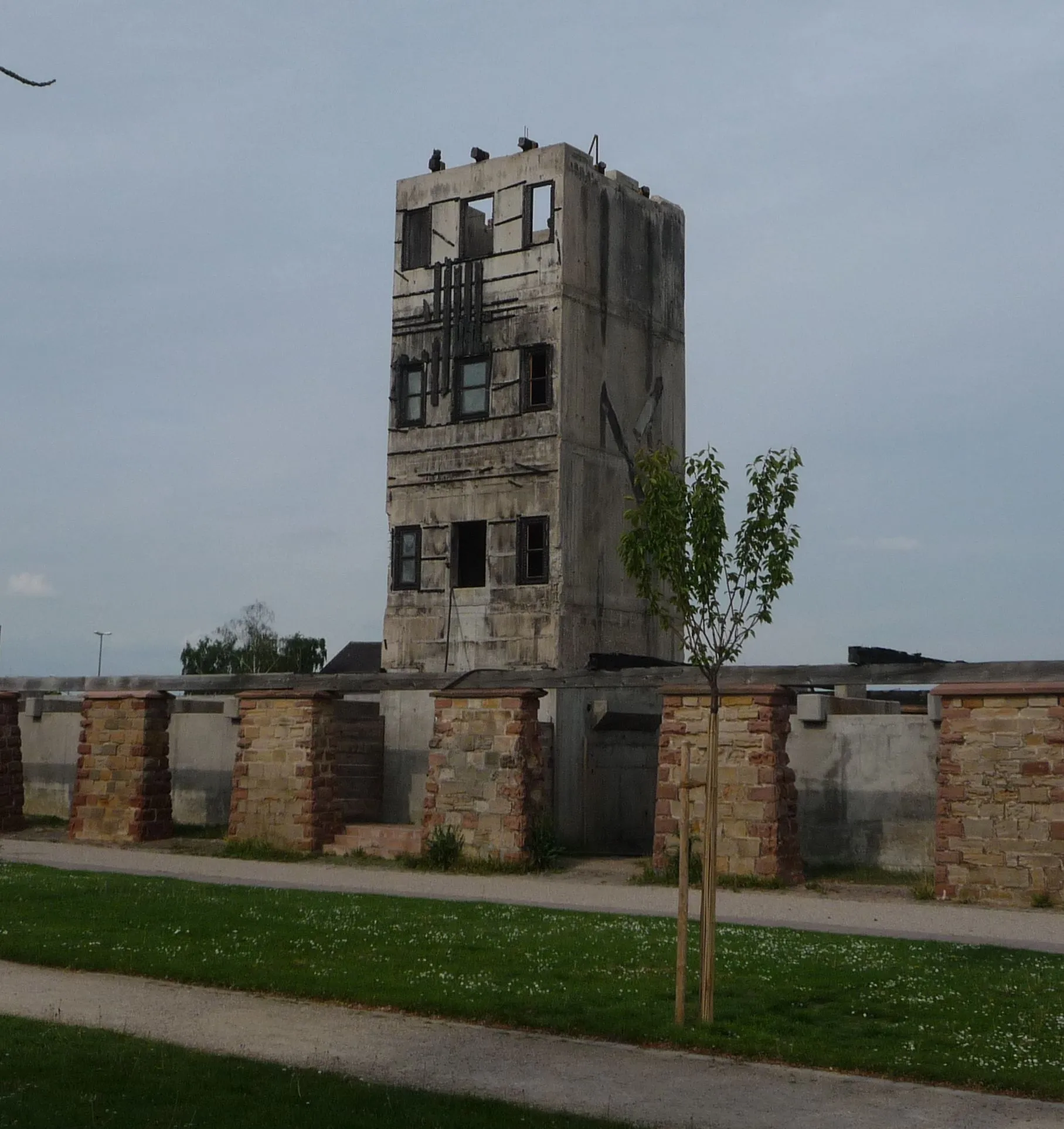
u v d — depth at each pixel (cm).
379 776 3178
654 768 3222
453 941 1577
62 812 3616
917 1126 923
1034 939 1697
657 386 3484
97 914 1764
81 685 3247
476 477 3262
